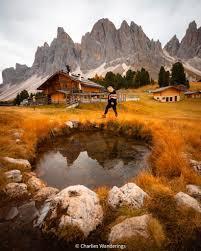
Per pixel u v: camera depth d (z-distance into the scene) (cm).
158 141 1217
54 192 679
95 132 1798
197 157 916
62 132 1669
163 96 6381
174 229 491
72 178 884
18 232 499
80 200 526
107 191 662
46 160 1109
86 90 4681
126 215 518
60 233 479
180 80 10181
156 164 945
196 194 618
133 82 11488
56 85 4384
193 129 1437
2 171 718
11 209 581
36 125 1495
